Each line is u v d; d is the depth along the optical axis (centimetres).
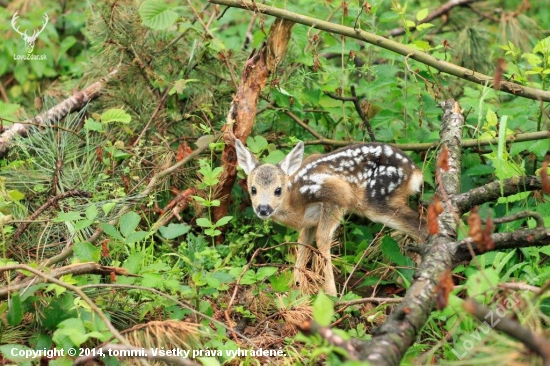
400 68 1068
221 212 891
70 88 1102
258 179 851
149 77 997
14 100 1204
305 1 1064
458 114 885
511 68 974
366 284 808
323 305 507
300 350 682
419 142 951
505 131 764
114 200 791
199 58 991
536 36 1224
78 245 680
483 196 770
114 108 953
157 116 973
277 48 867
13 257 768
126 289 688
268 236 906
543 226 655
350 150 874
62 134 938
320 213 864
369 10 874
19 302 597
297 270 814
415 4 1348
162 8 870
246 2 869
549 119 861
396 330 550
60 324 595
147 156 922
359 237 900
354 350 516
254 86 873
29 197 871
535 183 767
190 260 711
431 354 600
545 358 486
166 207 839
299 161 874
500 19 1230
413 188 870
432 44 1195
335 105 974
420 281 611
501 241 653
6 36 1198
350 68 959
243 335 683
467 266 743
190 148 955
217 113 984
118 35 985
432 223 560
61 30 1287
